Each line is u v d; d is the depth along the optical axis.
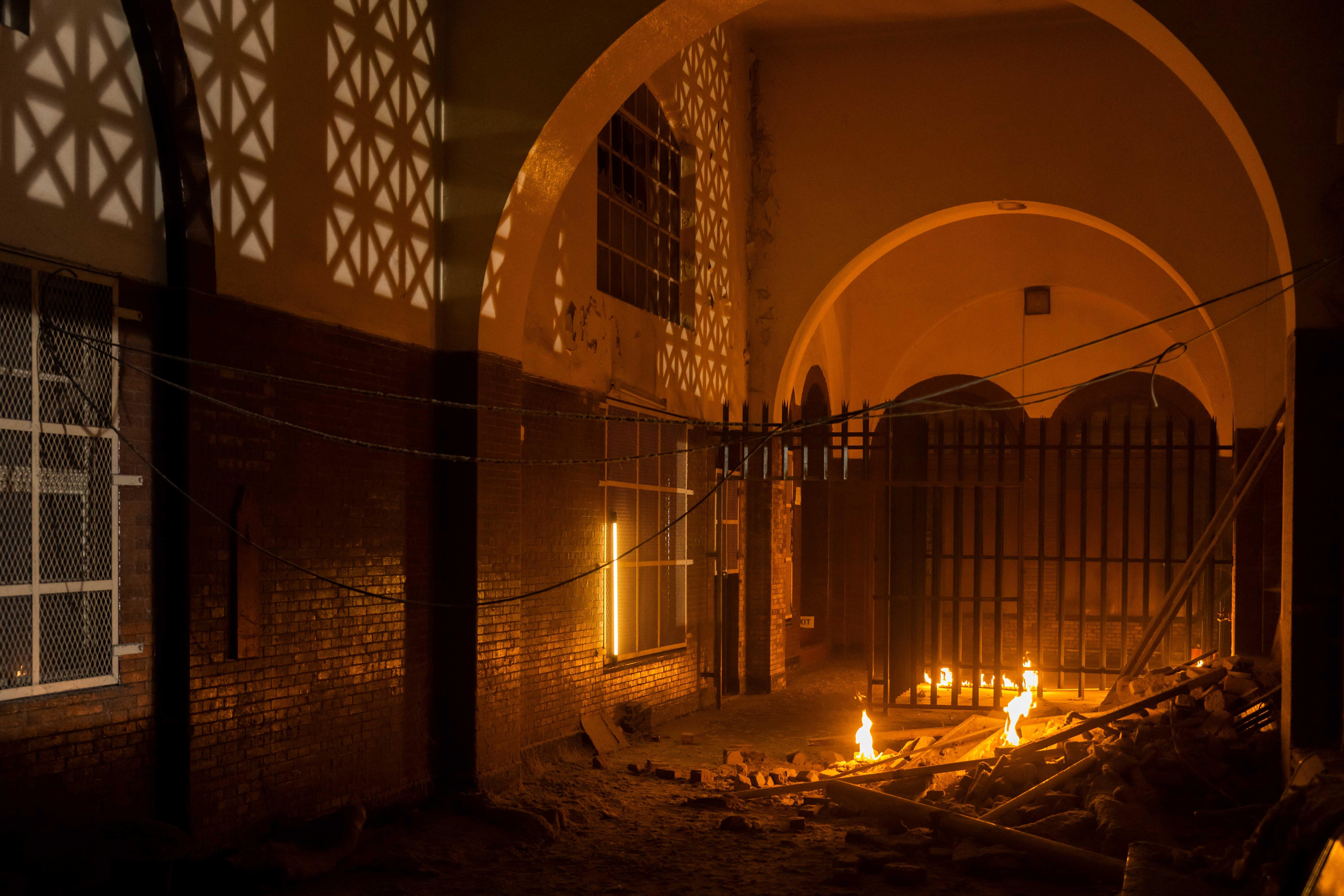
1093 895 5.82
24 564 4.86
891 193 13.29
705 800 7.73
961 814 6.83
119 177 5.30
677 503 11.79
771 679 13.60
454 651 7.70
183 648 5.54
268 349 6.12
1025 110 12.88
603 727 9.84
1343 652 6.70
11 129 4.74
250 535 5.94
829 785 7.61
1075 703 11.07
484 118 7.82
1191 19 7.05
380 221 7.18
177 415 5.56
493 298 7.88
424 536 7.62
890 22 13.05
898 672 11.43
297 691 6.35
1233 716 7.65
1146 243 12.43
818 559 17.23
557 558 9.19
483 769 7.75
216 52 5.78
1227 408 15.48
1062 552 11.73
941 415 13.77
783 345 13.61
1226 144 12.25
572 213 9.47
